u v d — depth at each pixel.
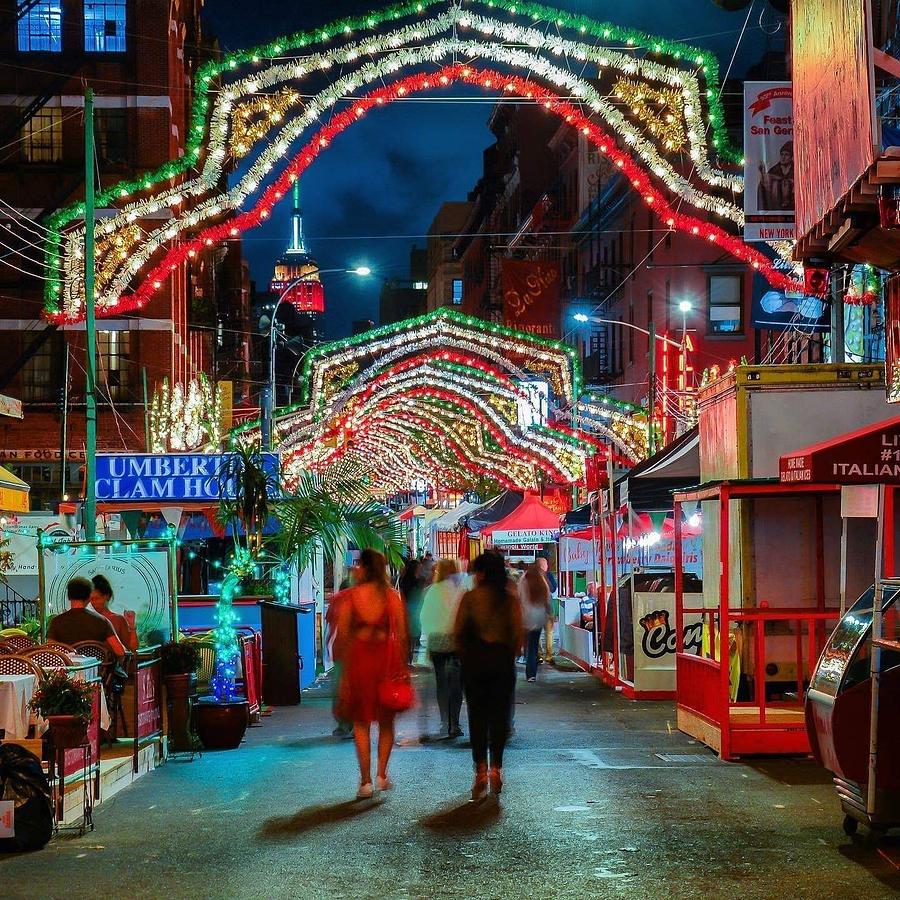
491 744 11.57
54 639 13.30
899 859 8.98
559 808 10.95
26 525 30.03
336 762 13.96
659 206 16.81
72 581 13.59
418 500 90.88
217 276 69.62
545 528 37.66
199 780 12.91
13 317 47.22
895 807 9.31
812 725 10.11
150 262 47.16
